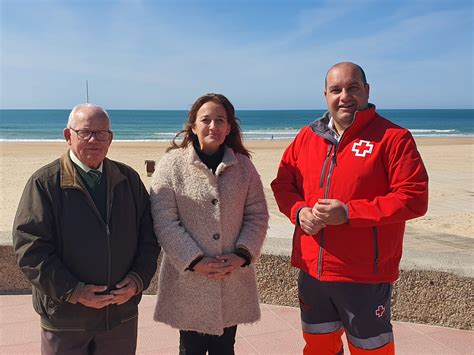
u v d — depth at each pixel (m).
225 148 2.94
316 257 2.81
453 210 10.73
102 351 2.68
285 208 2.93
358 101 2.74
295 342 3.87
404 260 4.16
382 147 2.66
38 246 2.43
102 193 2.61
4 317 4.23
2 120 105.62
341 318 2.87
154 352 3.69
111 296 2.51
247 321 2.99
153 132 62.06
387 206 2.55
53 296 2.41
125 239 2.64
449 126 83.62
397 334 3.92
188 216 2.82
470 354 3.63
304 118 122.50
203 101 2.86
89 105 2.60
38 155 26.27
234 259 2.81
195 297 2.86
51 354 2.58
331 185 2.75
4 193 13.48
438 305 4.02
